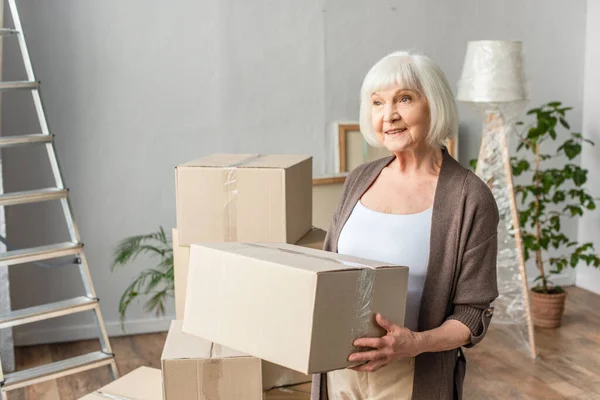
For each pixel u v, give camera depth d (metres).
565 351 3.81
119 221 3.99
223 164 2.42
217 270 1.60
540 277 4.24
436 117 1.65
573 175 4.12
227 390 2.12
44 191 2.95
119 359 3.73
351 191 1.83
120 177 3.96
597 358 3.71
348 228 1.77
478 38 4.41
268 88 4.09
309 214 2.67
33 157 3.79
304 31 4.09
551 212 4.33
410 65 1.65
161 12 3.88
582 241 4.88
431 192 1.71
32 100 3.76
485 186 1.66
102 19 3.80
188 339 2.25
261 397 2.13
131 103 3.91
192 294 1.66
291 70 4.11
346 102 4.21
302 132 4.18
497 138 3.74
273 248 1.65
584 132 4.77
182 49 3.94
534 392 3.32
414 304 1.67
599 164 4.68
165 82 3.94
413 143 1.67
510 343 3.91
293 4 4.06
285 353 1.45
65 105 3.81
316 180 3.83
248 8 4.00
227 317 1.57
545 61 4.61
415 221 1.68
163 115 3.97
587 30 4.66
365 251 1.71
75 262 3.03
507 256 3.80
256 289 1.51
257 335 1.50
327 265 1.46
